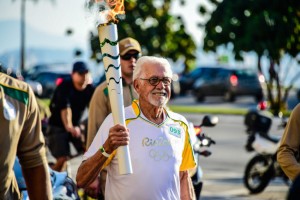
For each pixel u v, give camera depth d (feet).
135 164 18.84
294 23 90.22
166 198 19.03
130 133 19.01
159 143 19.07
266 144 42.06
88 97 37.60
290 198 15.30
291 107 123.85
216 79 132.87
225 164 53.31
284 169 20.79
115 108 18.03
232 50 91.97
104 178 25.11
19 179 24.62
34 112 16.12
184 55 106.42
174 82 146.41
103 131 19.38
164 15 102.63
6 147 15.55
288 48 91.66
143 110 19.31
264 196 41.16
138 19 100.83
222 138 71.61
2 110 15.46
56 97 37.14
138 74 19.30
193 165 19.93
